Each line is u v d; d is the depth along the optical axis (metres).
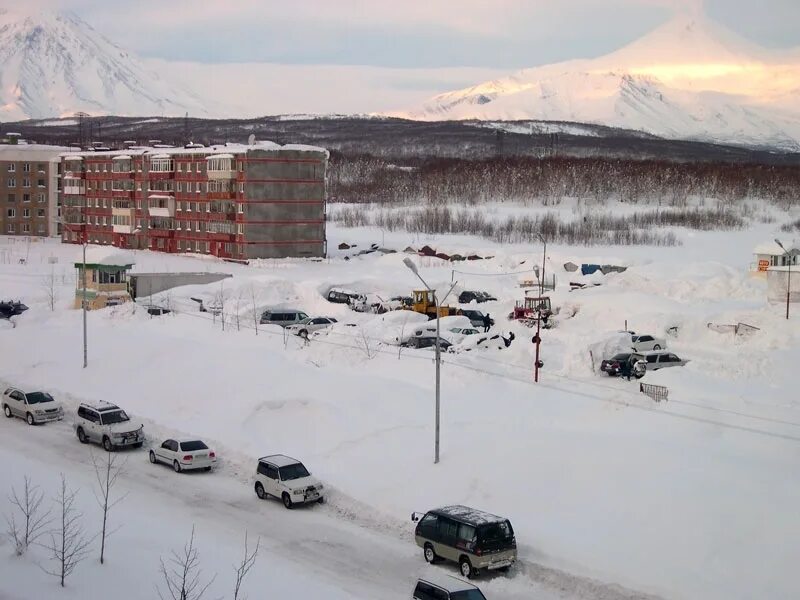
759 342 63.66
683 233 158.62
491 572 31.73
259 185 125.88
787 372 52.62
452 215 181.75
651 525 32.75
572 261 114.00
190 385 54.34
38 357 64.50
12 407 53.94
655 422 42.06
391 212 190.00
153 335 66.25
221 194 129.00
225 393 52.38
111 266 83.31
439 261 120.44
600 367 54.25
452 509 33.31
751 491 33.78
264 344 61.34
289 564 32.09
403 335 65.44
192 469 43.25
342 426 46.34
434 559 32.78
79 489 38.81
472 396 49.12
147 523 34.97
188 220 137.00
